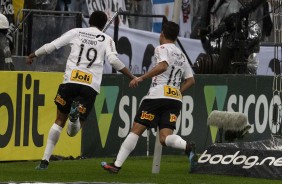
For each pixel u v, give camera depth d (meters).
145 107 25.95
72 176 25.95
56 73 30.88
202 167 27.27
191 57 41.91
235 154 27.02
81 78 26.53
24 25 35.94
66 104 26.78
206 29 41.34
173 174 27.27
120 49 38.94
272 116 35.47
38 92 30.41
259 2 38.31
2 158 29.56
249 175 26.48
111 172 26.28
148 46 40.09
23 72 29.92
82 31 26.84
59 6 39.16
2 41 31.28
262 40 44.50
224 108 36.28
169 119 25.91
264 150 26.72
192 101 35.25
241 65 39.31
